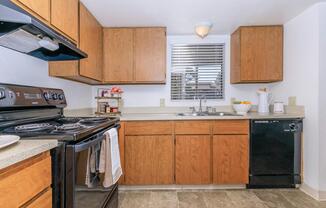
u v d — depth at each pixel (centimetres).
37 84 174
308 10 222
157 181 236
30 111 143
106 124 150
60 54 165
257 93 292
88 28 212
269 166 235
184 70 306
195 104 305
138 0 197
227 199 216
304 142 232
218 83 307
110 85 297
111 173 141
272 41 266
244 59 267
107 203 162
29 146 80
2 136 86
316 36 212
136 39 264
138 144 234
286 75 261
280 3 208
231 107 303
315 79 215
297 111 242
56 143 94
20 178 74
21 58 155
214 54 306
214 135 235
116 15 229
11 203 70
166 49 292
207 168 236
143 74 265
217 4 207
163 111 301
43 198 88
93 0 194
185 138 235
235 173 236
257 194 226
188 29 278
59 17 152
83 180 113
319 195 213
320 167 213
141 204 207
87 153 118
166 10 219
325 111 213
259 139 234
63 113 202
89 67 214
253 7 215
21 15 99
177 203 209
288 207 199
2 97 117
